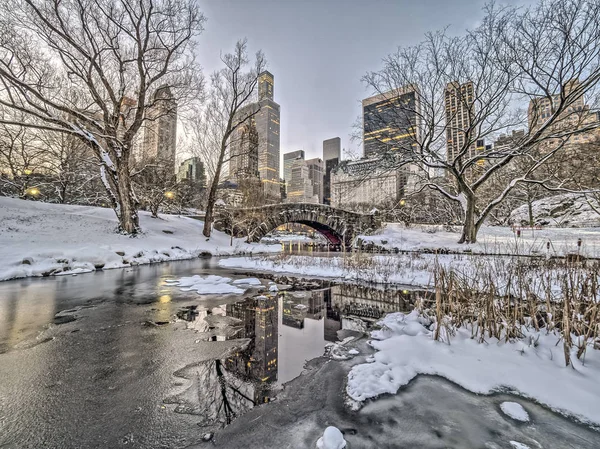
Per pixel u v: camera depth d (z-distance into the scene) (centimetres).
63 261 1271
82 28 1738
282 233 10869
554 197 3108
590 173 2191
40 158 2398
